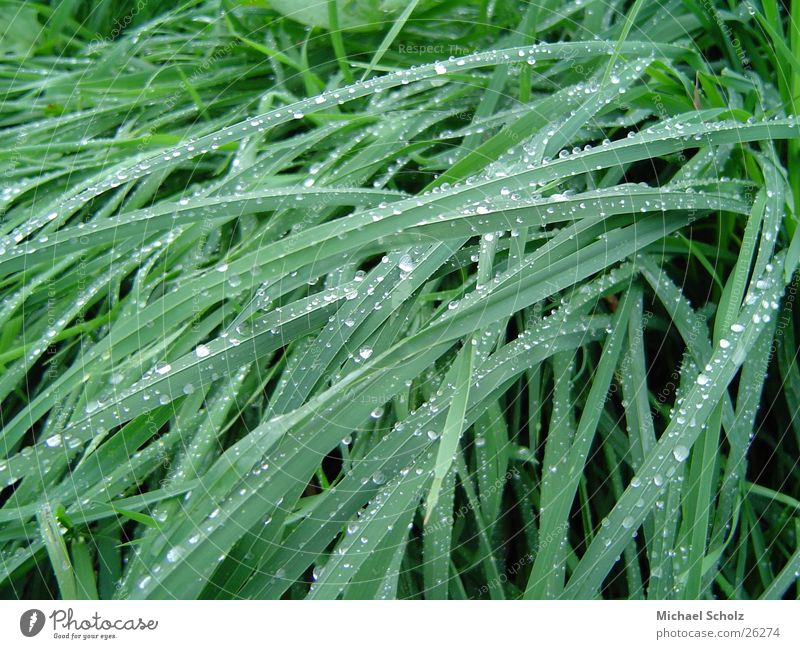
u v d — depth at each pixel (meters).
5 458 0.64
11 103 0.72
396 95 0.70
